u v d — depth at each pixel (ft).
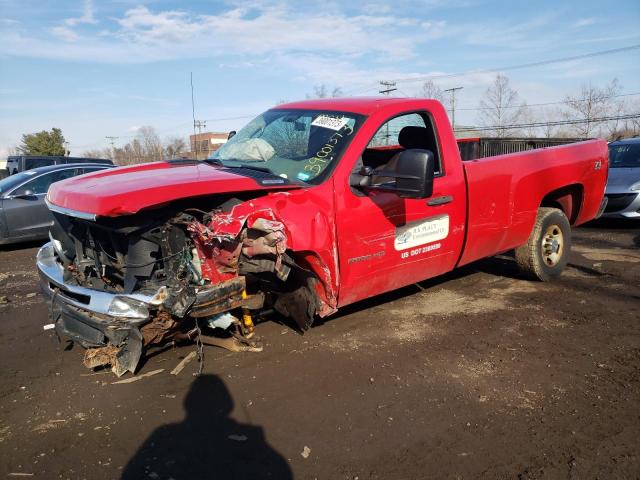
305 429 10.12
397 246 13.82
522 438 9.78
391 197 13.44
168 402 11.13
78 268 12.48
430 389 11.64
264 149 14.34
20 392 11.69
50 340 14.75
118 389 11.72
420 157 11.59
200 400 11.19
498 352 13.56
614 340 14.23
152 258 10.91
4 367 13.02
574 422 10.30
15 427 10.30
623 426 10.14
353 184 12.84
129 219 10.75
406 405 10.96
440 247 14.96
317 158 13.21
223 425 10.27
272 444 9.64
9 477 8.78
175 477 8.73
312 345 13.94
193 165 13.91
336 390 11.59
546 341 14.23
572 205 20.04
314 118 14.66
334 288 12.76
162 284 10.94
